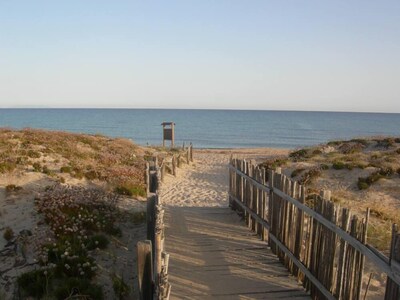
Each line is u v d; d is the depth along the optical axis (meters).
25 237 7.18
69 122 101.69
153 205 6.14
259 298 4.93
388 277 3.25
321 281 4.50
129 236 7.98
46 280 5.72
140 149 21.69
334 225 4.15
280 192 5.92
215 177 17.58
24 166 11.32
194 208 9.79
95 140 19.14
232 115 188.50
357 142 20.77
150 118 137.62
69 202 8.46
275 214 6.27
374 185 12.84
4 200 8.90
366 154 17.53
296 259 5.27
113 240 7.54
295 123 120.69
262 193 7.13
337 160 16.17
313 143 58.12
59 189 9.41
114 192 10.56
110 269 6.50
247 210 7.97
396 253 3.06
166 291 3.65
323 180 13.96
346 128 98.62
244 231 7.74
